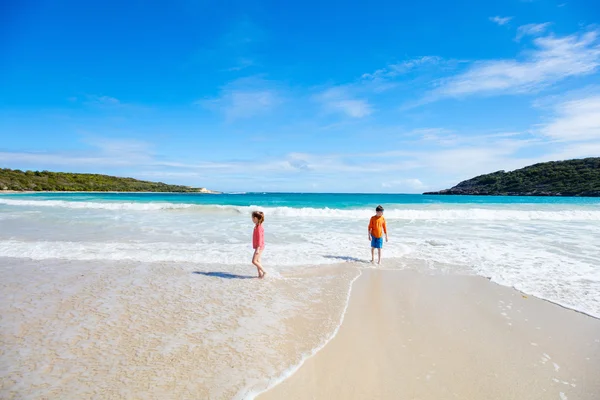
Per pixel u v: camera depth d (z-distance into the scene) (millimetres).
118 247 10109
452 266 8406
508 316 5297
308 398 3184
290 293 6168
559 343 4426
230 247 10398
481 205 27281
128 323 4688
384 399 3211
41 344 4047
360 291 6453
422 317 5230
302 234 13273
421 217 20125
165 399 3072
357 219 18594
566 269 8109
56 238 11625
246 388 3295
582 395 3344
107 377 3391
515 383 3533
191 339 4254
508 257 9422
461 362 3932
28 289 6074
